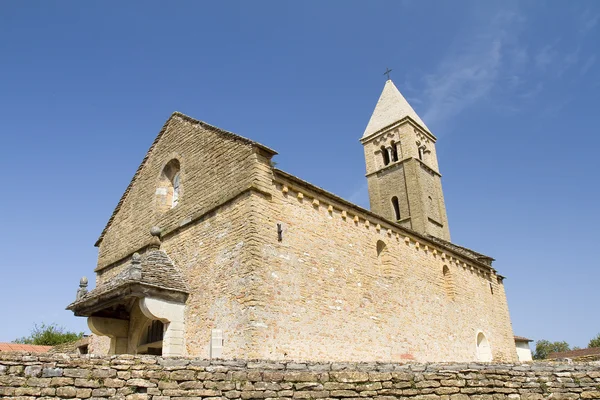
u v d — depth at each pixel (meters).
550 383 12.02
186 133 22.03
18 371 8.49
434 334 23.69
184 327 17.81
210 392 9.70
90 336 25.12
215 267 17.47
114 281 18.20
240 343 15.43
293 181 18.75
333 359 17.58
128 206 24.77
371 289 20.69
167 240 20.59
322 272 18.59
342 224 20.55
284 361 10.82
